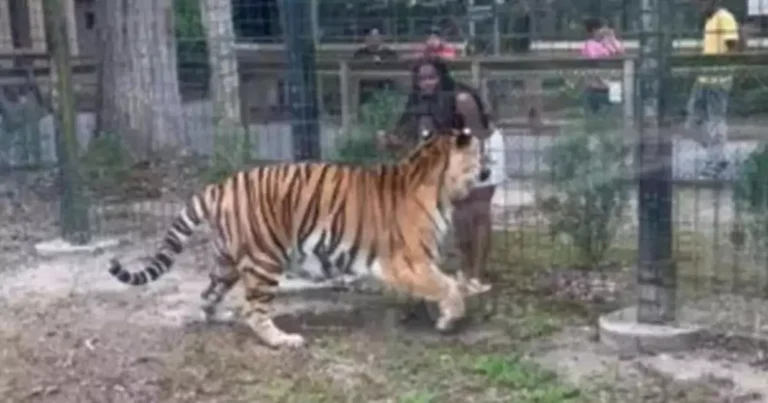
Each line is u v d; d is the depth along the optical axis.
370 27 10.10
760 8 9.77
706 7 9.05
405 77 9.77
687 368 6.23
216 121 11.05
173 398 5.96
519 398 5.81
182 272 8.40
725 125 8.15
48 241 9.44
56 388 6.09
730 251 7.46
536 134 8.70
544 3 9.68
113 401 5.92
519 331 6.86
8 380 6.20
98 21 13.30
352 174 6.92
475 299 7.24
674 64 7.71
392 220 6.80
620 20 8.98
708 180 7.82
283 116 9.81
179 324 7.17
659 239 6.72
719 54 8.51
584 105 8.84
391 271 6.84
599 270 7.76
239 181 6.90
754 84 8.53
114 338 6.89
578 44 9.41
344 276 7.12
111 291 8.00
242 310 7.25
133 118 12.46
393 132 8.51
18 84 12.23
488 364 6.24
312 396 5.92
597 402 5.77
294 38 8.04
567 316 7.11
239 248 6.78
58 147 9.45
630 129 7.86
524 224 8.09
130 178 10.89
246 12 11.48
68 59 9.28
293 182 6.86
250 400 5.90
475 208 7.34
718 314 6.88
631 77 8.30
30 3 15.45
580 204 7.89
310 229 6.84
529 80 9.45
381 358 6.46
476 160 6.86
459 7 10.16
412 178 6.81
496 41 9.84
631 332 6.52
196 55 12.70
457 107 7.57
